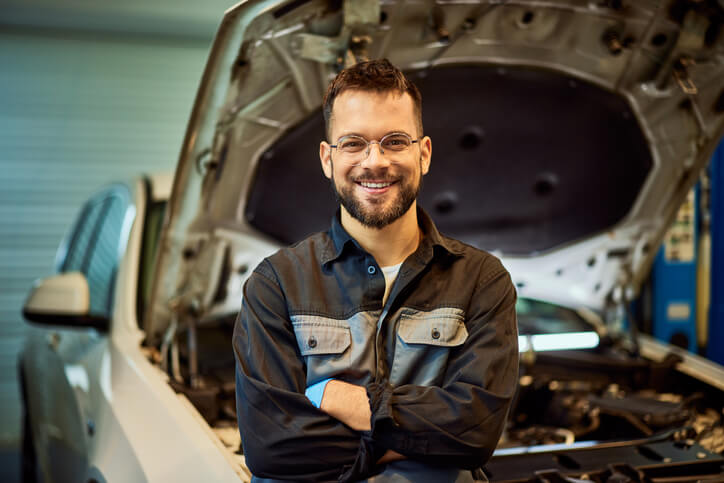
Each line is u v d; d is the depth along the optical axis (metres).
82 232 3.64
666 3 1.89
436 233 1.46
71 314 2.57
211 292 2.39
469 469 1.33
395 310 1.43
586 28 1.98
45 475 3.02
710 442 2.06
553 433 2.18
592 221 2.63
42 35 5.95
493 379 1.35
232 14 1.60
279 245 2.45
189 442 1.77
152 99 6.31
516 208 2.60
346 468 1.34
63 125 6.01
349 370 1.40
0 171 5.79
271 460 1.33
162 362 2.26
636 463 1.85
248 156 2.08
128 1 5.79
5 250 5.78
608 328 2.88
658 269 3.71
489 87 2.16
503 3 1.85
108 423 2.08
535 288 2.76
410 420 1.29
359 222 1.40
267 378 1.38
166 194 2.91
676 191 2.51
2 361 5.64
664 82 2.14
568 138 2.37
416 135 1.37
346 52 1.83
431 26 1.87
